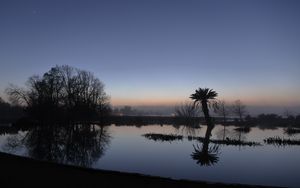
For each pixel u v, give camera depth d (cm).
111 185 1385
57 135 4941
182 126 8006
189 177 1969
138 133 5381
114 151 3105
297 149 3325
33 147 3450
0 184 1282
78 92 8600
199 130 6394
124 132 5638
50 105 7794
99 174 1616
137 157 2722
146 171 2139
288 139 4166
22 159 1994
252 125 8875
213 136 4869
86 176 1543
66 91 8556
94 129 6378
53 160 2564
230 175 2047
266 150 3231
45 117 7662
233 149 3294
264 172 2152
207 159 2642
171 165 2369
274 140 3966
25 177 1441
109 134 5147
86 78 9025
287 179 1948
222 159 2662
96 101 8981
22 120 7250
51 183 1357
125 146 3497
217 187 1462
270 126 8469
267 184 1817
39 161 1966
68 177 1498
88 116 8456
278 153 3027
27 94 8138
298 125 8838
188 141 4016
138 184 1428
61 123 7981
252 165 2403
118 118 11325
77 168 1783
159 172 2114
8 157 2053
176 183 1488
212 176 2011
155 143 3781
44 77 8400
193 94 7306
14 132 5344
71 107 8275
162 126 7938
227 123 9656
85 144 3722
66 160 2570
